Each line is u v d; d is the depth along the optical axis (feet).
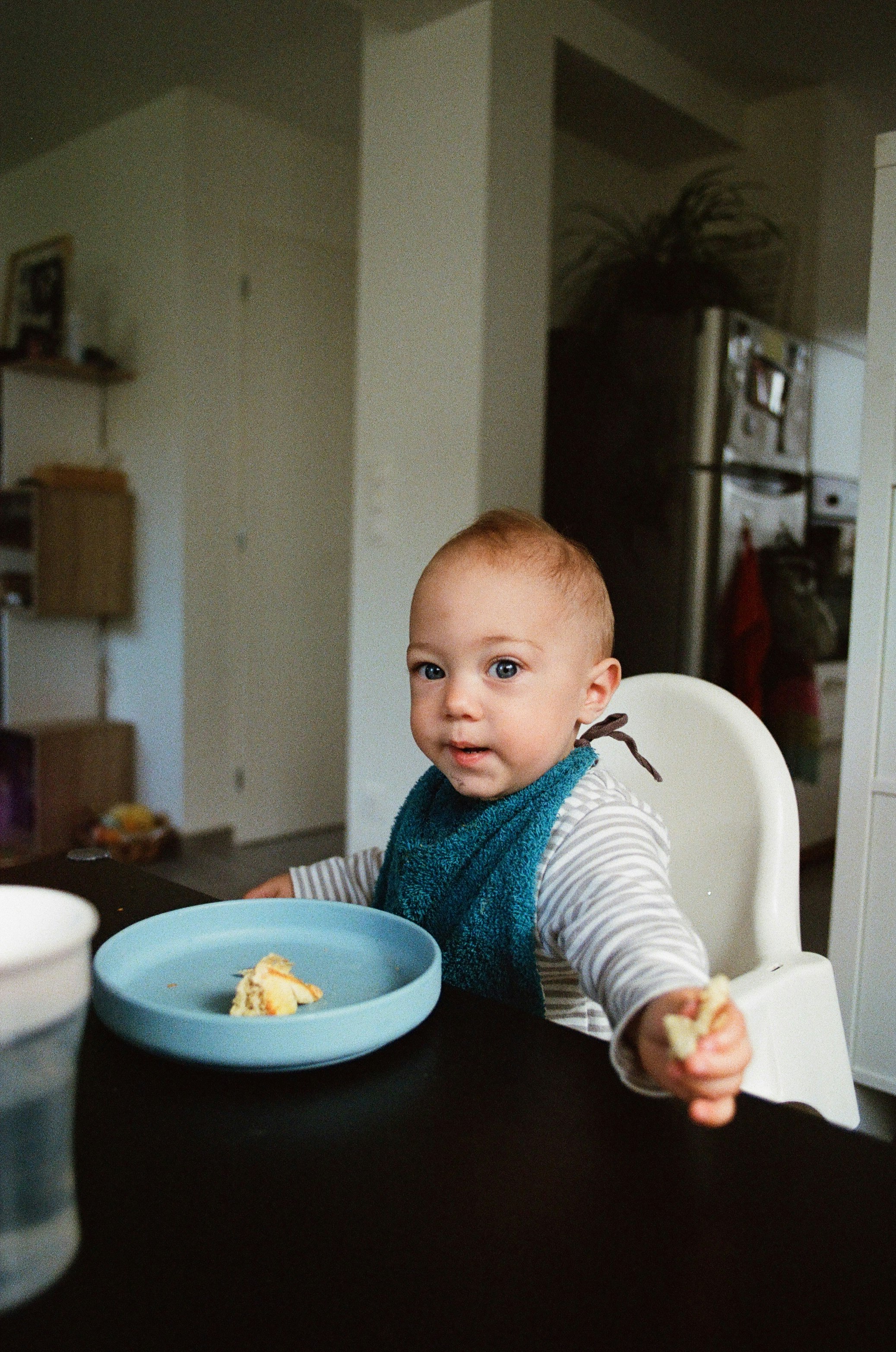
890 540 5.36
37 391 11.82
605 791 2.49
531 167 8.39
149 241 11.41
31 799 11.62
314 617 12.75
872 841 5.49
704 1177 1.46
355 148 12.57
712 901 3.07
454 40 8.11
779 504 9.92
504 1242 1.31
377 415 8.93
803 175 11.03
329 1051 1.65
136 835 10.94
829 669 10.46
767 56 10.25
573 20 8.84
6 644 11.84
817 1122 1.63
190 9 9.12
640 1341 1.14
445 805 2.82
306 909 2.32
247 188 11.54
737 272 11.41
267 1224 1.33
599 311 10.04
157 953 2.19
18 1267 1.17
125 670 12.31
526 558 2.44
